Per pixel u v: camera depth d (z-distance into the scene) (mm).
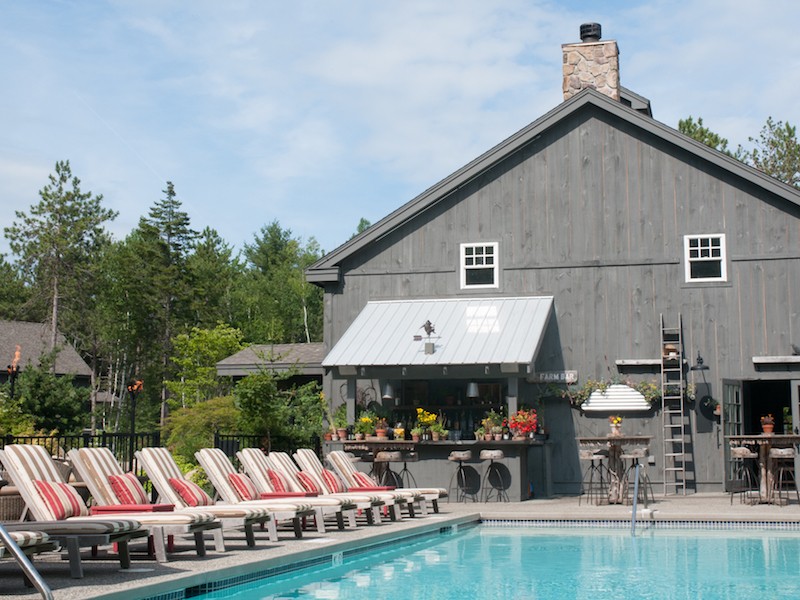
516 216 24250
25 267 65500
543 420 23172
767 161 42875
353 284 25109
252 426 23594
